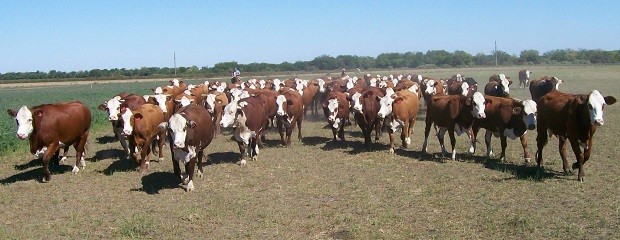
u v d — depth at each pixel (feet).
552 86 70.33
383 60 388.98
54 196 39.70
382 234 28.94
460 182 39.83
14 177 46.91
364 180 41.57
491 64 395.55
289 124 58.70
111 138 69.82
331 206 34.78
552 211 31.91
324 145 58.90
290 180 42.50
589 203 33.19
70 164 52.08
